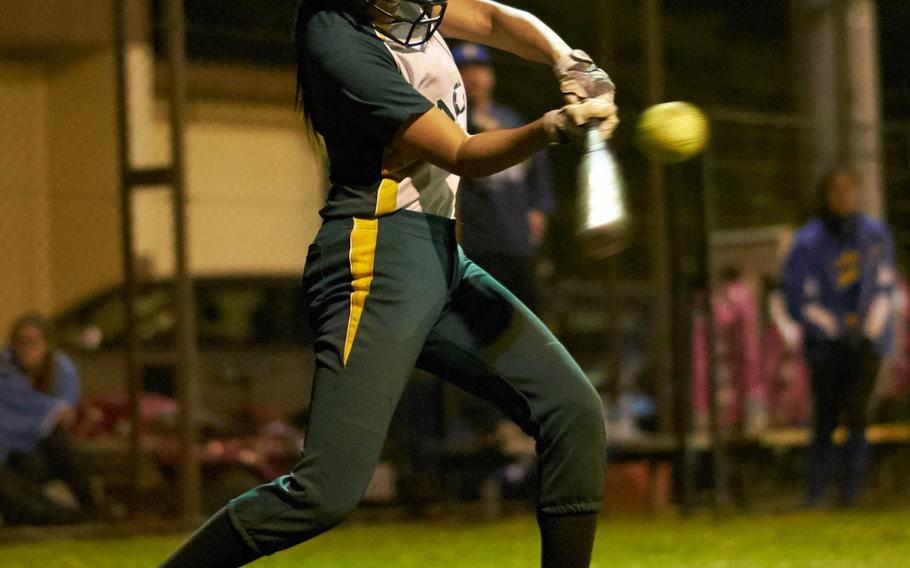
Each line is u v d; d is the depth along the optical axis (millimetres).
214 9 29438
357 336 9078
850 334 25781
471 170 8742
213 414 25250
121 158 22188
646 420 30438
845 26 31672
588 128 8484
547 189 24141
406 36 9219
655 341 29141
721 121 28984
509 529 21656
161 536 21078
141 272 29359
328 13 9102
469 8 9984
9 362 21953
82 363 25578
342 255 9180
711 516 24297
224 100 32250
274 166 33000
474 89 23078
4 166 28500
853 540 19375
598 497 9742
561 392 9578
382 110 8805
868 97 32781
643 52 26719
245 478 23406
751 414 30047
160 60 31875
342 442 9008
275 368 26359
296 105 9523
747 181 34250
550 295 29281
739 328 30109
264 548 9250
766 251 32750
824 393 26000
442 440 24281
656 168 27984
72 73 29938
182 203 21875
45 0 29609
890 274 26219
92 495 22156
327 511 9094
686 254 27562
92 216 28594
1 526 21359
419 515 23953
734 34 45625
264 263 32781
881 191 32188
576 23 36594
